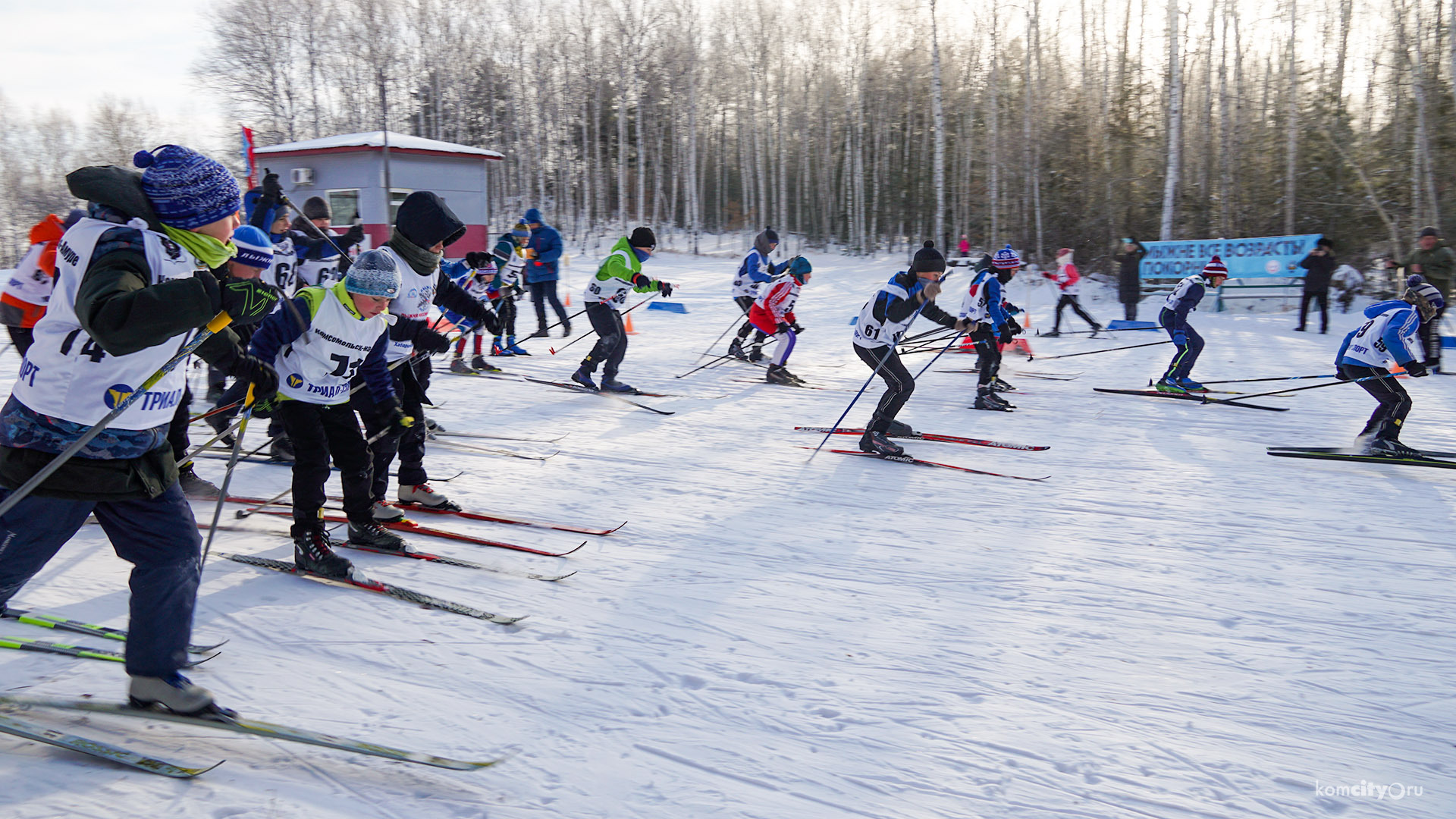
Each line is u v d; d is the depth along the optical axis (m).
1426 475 5.29
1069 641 2.97
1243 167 21.09
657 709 2.45
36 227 3.20
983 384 7.47
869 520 4.34
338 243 6.37
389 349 4.07
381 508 3.95
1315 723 2.45
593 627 2.99
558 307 10.98
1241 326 13.20
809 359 10.40
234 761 2.09
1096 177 21.55
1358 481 5.17
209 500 4.25
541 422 6.52
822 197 34.44
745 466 5.38
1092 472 5.36
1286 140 20.02
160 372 1.97
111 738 2.15
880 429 5.68
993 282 7.28
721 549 3.85
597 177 35.66
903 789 2.10
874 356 5.57
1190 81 28.08
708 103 36.56
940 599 3.33
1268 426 6.76
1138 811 2.03
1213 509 4.59
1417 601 3.35
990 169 24.72
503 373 8.70
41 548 2.01
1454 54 16.03
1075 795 2.09
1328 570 3.69
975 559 3.79
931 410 7.45
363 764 2.11
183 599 2.12
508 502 4.50
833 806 2.02
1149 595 3.40
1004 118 26.45
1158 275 15.73
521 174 36.09
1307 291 12.38
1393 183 17.44
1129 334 12.89
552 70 35.03
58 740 2.05
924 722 2.42
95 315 1.71
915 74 32.19
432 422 5.97
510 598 3.23
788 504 4.61
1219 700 2.57
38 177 45.47
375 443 3.91
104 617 2.88
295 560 3.37
